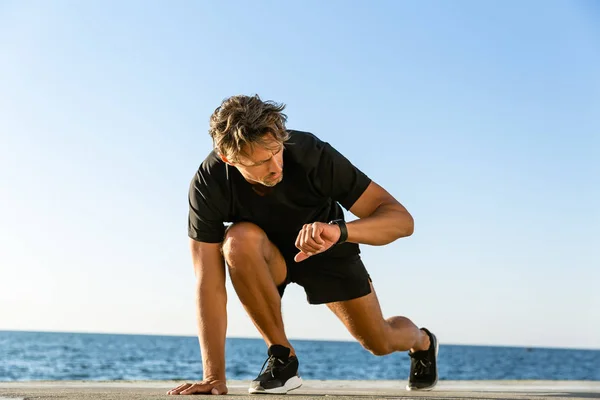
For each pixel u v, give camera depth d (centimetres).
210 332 256
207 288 261
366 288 316
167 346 8125
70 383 332
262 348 7700
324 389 325
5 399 196
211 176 261
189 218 269
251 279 255
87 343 9038
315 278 306
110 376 3092
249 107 221
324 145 266
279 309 263
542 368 5747
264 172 231
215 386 244
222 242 263
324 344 9925
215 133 227
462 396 270
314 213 278
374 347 338
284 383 254
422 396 265
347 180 267
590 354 10375
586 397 270
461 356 8112
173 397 214
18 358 4831
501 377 4409
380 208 259
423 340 362
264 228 275
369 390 328
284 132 227
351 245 302
